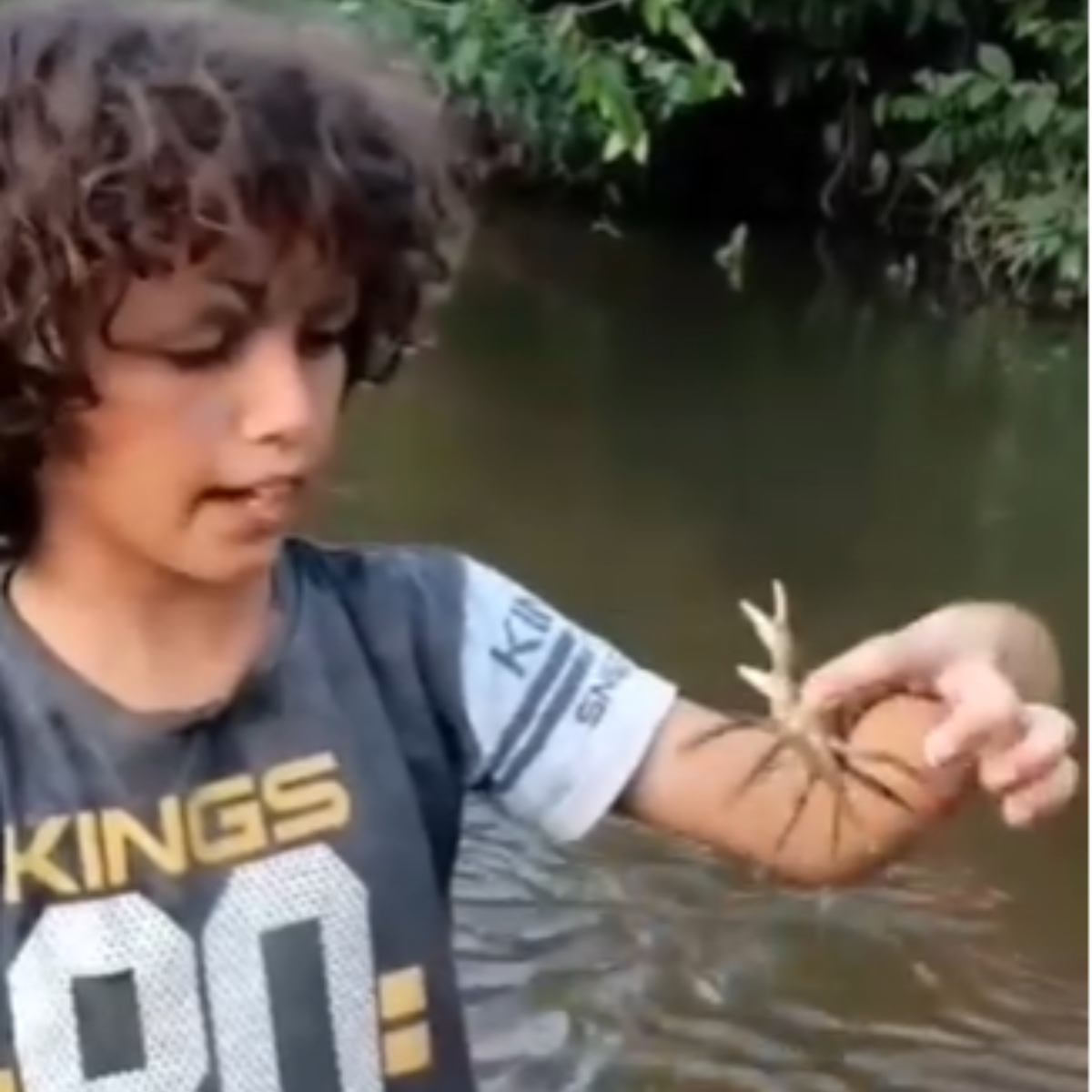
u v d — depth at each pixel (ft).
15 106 4.58
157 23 4.70
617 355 27.48
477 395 24.90
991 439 24.08
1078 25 32.17
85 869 4.75
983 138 32.71
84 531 4.78
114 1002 4.73
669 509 21.07
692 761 5.15
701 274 33.37
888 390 26.21
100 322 4.56
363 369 4.87
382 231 4.75
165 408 4.60
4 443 4.69
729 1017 12.64
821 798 5.06
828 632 18.02
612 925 13.50
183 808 4.82
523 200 37.17
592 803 5.13
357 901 4.89
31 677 4.80
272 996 4.81
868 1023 12.61
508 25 25.50
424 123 4.90
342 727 4.95
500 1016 12.55
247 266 4.55
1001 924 13.57
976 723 4.73
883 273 33.78
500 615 5.17
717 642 17.58
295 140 4.60
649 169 37.14
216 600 4.85
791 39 35.81
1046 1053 12.37
